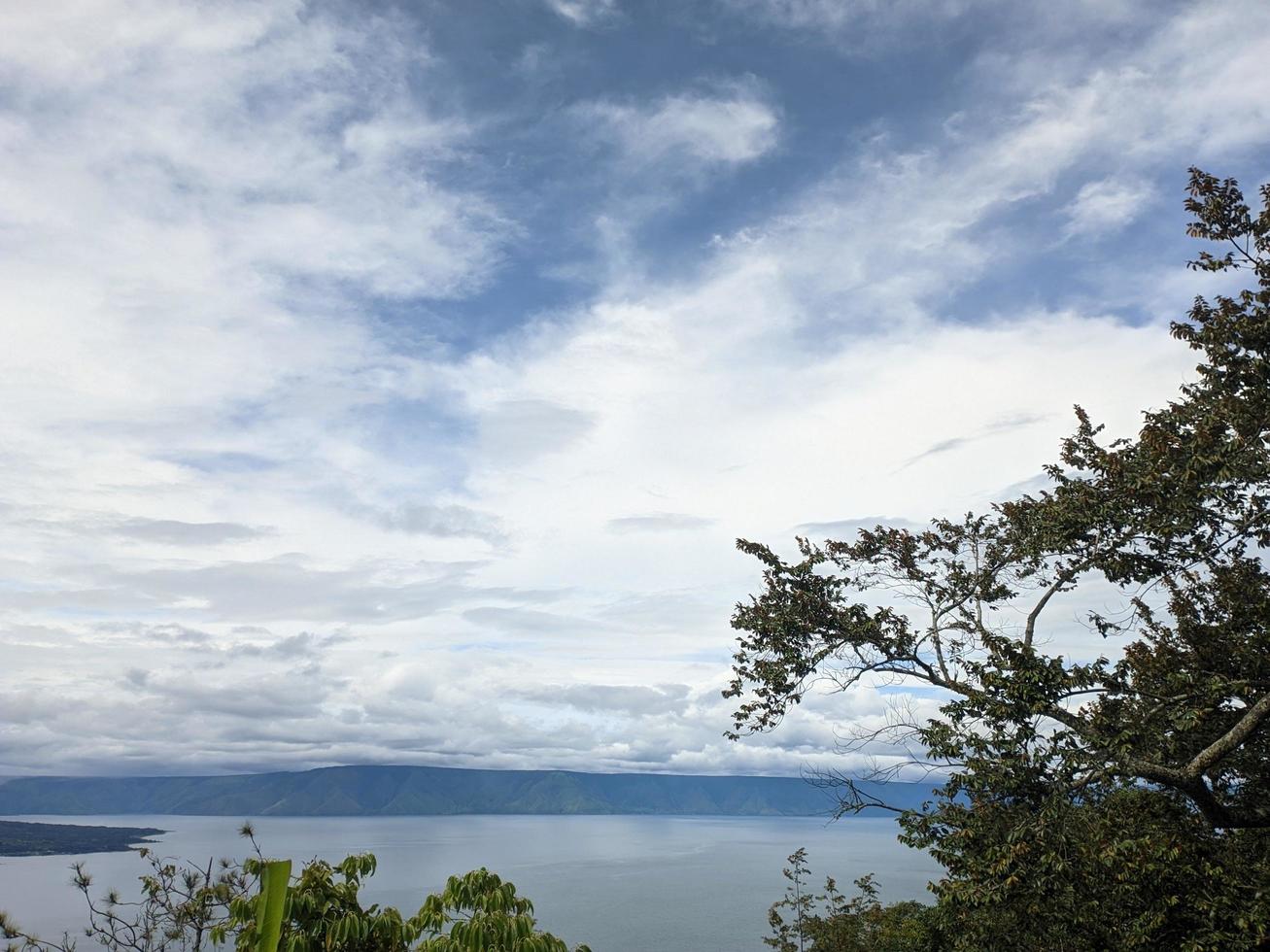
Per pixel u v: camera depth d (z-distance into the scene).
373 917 6.61
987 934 12.40
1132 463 12.21
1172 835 10.78
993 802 11.49
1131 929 10.54
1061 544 12.52
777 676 13.92
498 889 6.95
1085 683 11.75
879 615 13.69
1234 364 11.47
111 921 8.76
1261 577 12.66
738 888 157.50
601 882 171.50
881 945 25.28
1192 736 12.11
